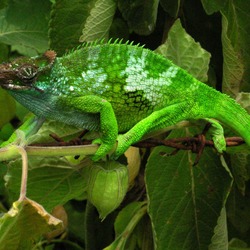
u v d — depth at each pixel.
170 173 0.86
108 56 0.74
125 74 0.74
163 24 0.96
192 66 0.85
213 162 0.86
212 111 0.78
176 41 0.85
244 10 0.90
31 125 0.75
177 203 0.86
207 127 0.79
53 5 0.90
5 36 1.01
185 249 0.87
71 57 0.74
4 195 1.00
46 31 1.01
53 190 0.83
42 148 0.71
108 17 0.88
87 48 0.74
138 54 0.75
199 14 0.96
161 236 0.86
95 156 0.73
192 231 0.87
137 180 0.94
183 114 0.76
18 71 0.71
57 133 0.81
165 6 0.91
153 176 0.85
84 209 1.05
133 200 0.94
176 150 0.79
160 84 0.75
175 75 0.76
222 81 0.91
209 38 0.96
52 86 0.73
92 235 0.96
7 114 1.00
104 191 0.77
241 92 0.87
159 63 0.75
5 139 1.00
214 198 0.87
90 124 0.75
